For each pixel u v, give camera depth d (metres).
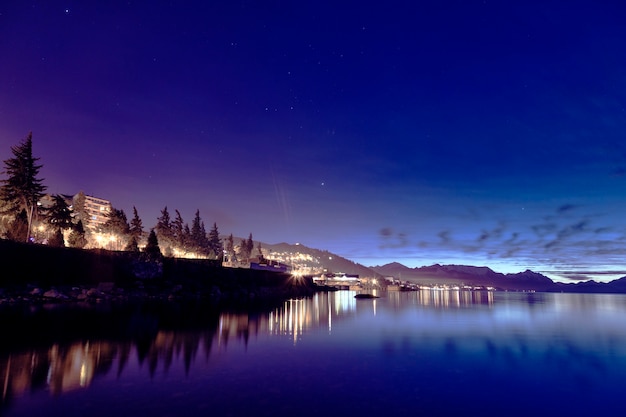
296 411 13.44
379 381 17.88
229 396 14.91
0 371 17.47
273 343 27.70
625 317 57.56
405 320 48.44
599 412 14.54
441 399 15.51
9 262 51.50
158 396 14.62
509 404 15.20
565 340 32.41
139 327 32.12
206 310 50.84
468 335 34.47
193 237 137.75
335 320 46.38
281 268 175.12
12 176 65.06
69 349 22.48
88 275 62.56
